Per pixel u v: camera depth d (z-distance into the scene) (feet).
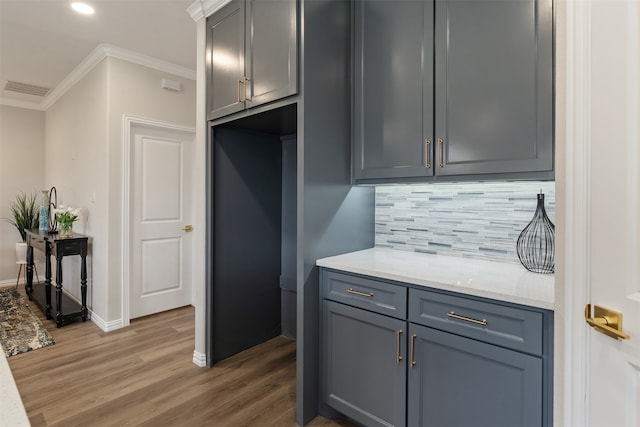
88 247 11.32
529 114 4.70
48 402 6.54
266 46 6.34
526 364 4.02
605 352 3.05
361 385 5.61
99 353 8.66
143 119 10.78
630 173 2.80
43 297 12.63
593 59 3.10
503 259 6.06
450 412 4.67
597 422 3.13
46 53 10.45
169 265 11.92
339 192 6.59
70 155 12.76
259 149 9.03
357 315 5.63
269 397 6.79
